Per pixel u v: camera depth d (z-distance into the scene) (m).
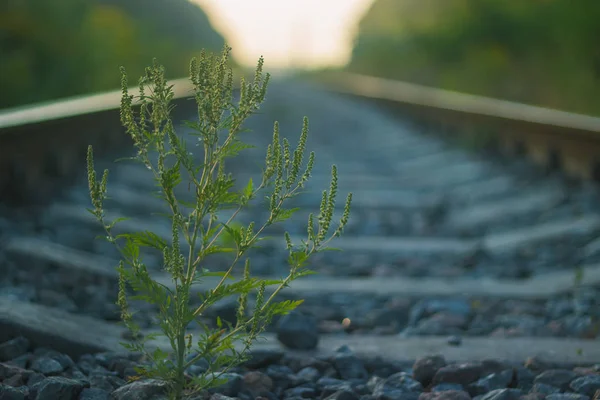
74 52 15.49
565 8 18.44
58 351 3.10
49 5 15.41
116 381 2.72
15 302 3.49
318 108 19.70
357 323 4.05
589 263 5.37
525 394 2.80
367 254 6.00
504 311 4.37
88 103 8.41
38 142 7.01
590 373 2.99
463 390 2.87
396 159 11.08
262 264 5.52
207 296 2.34
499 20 22.19
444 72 24.30
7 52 14.38
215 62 2.27
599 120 7.88
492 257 5.83
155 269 5.09
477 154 10.73
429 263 5.68
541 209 7.22
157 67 2.26
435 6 25.56
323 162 10.44
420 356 3.31
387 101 18.59
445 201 7.85
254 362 3.11
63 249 5.10
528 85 20.53
